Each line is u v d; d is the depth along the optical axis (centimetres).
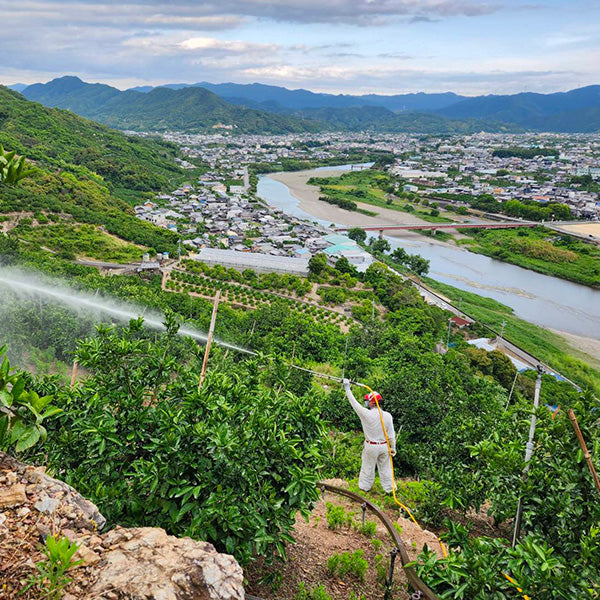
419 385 2095
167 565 463
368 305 7025
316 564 809
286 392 827
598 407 736
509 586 593
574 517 678
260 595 696
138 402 737
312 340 4175
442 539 715
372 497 1181
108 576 445
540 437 817
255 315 5028
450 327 6738
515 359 5994
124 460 716
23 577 427
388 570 806
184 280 7262
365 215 14988
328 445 797
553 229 12850
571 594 561
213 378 789
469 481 1052
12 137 13075
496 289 9038
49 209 8506
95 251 7762
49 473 718
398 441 1694
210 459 663
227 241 10406
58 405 748
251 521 632
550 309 8131
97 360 737
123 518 656
